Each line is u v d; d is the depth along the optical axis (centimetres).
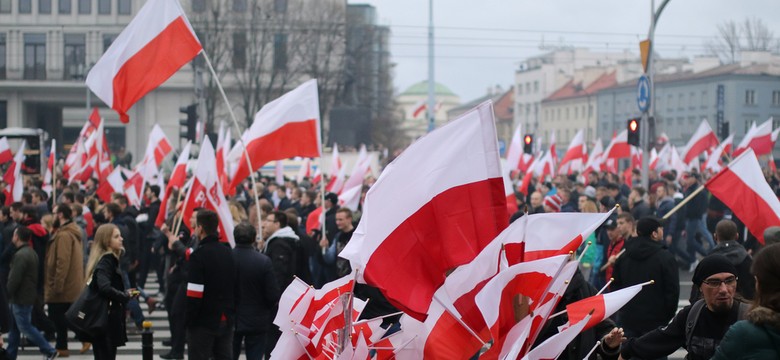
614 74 10981
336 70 5988
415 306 592
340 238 1406
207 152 1356
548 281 572
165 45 1244
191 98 6638
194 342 1059
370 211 598
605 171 3081
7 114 6656
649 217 1062
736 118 8006
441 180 603
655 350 658
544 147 12469
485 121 602
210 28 5812
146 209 2148
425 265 600
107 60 1238
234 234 1125
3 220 1619
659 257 1045
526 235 618
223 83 6109
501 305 577
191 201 1379
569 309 596
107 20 6644
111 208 1623
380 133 9106
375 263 591
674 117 8919
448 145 605
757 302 510
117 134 7012
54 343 1488
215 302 1060
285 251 1220
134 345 1467
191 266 1055
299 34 5978
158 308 1853
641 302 1048
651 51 2542
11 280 1310
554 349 572
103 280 1105
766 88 8056
